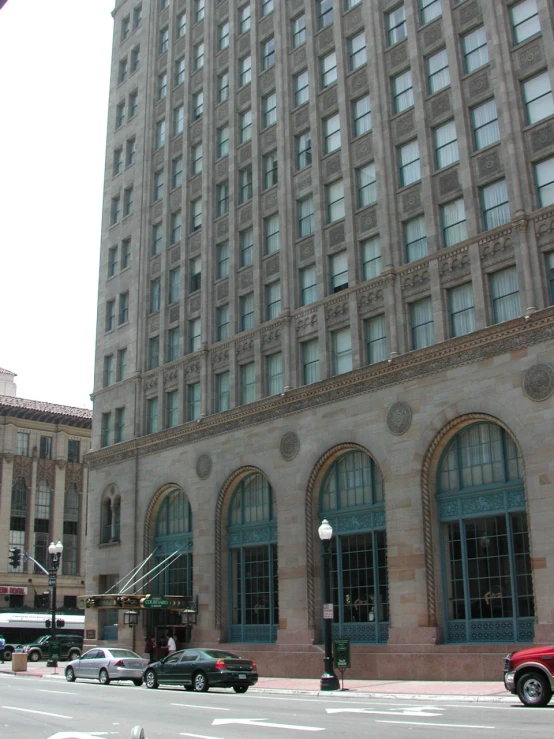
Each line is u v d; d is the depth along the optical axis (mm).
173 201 48844
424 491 30906
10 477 83062
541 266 28922
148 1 55562
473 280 30859
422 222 33875
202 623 39531
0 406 83875
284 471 36719
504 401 28781
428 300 32844
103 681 33469
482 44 33125
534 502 27250
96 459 49594
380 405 33062
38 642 57531
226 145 45906
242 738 14219
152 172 51562
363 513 33750
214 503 40250
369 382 33656
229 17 47312
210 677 27469
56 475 86688
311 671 33125
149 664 32250
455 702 22266
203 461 41438
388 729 15242
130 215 52375
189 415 43969
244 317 41875
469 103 32812
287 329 38188
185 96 49562
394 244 34250
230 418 40156
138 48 56219
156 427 46281
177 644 40781
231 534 39938
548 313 27875
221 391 42406
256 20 45062
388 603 31719
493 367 29391
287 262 39188
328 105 39219
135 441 46438
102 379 51188
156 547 44438
